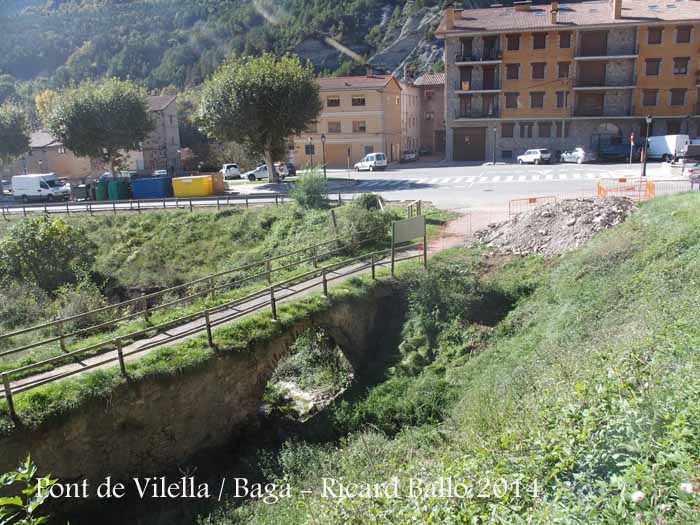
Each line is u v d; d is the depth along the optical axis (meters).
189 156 72.56
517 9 56.62
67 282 24.91
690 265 12.45
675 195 19.28
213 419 12.20
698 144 43.69
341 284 16.16
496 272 17.12
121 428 10.74
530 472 5.73
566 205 19.50
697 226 14.37
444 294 15.34
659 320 9.89
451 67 54.81
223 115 40.34
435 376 13.09
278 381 15.84
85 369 11.35
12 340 17.70
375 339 15.66
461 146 56.53
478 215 24.19
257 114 40.38
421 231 17.28
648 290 12.43
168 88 92.25
